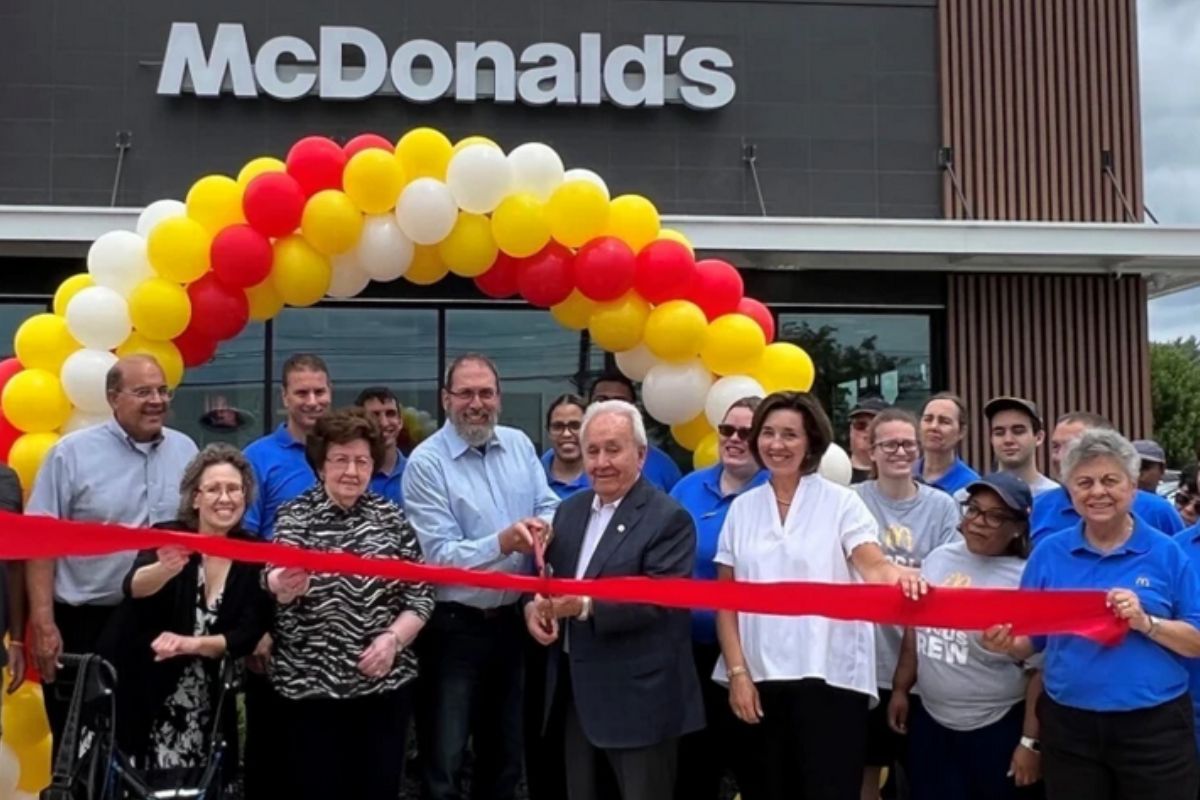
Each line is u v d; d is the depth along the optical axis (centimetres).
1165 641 345
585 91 986
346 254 501
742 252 948
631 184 998
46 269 961
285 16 973
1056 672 362
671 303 511
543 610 383
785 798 393
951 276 1027
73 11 966
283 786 407
